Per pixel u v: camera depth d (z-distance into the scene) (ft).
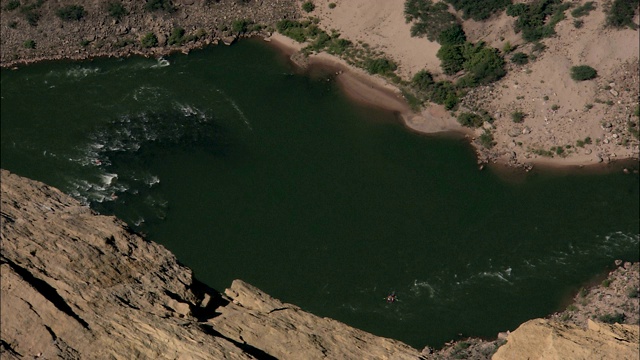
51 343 172.14
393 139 369.91
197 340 180.96
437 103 376.89
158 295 202.08
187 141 369.50
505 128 366.22
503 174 355.36
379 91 385.09
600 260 323.78
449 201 347.15
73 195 348.38
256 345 193.88
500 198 347.56
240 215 342.85
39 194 245.86
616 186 349.20
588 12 384.06
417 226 338.54
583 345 182.80
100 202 345.72
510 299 313.94
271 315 214.48
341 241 334.24
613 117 364.79
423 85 380.58
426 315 310.04
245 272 323.78
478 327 305.73
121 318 183.62
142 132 373.20
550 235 333.62
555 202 345.31
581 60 376.89
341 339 207.82
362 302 314.55
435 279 320.70
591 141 360.48
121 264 206.69
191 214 343.05
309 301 314.76
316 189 352.28
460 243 332.60
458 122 371.15
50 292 185.88
